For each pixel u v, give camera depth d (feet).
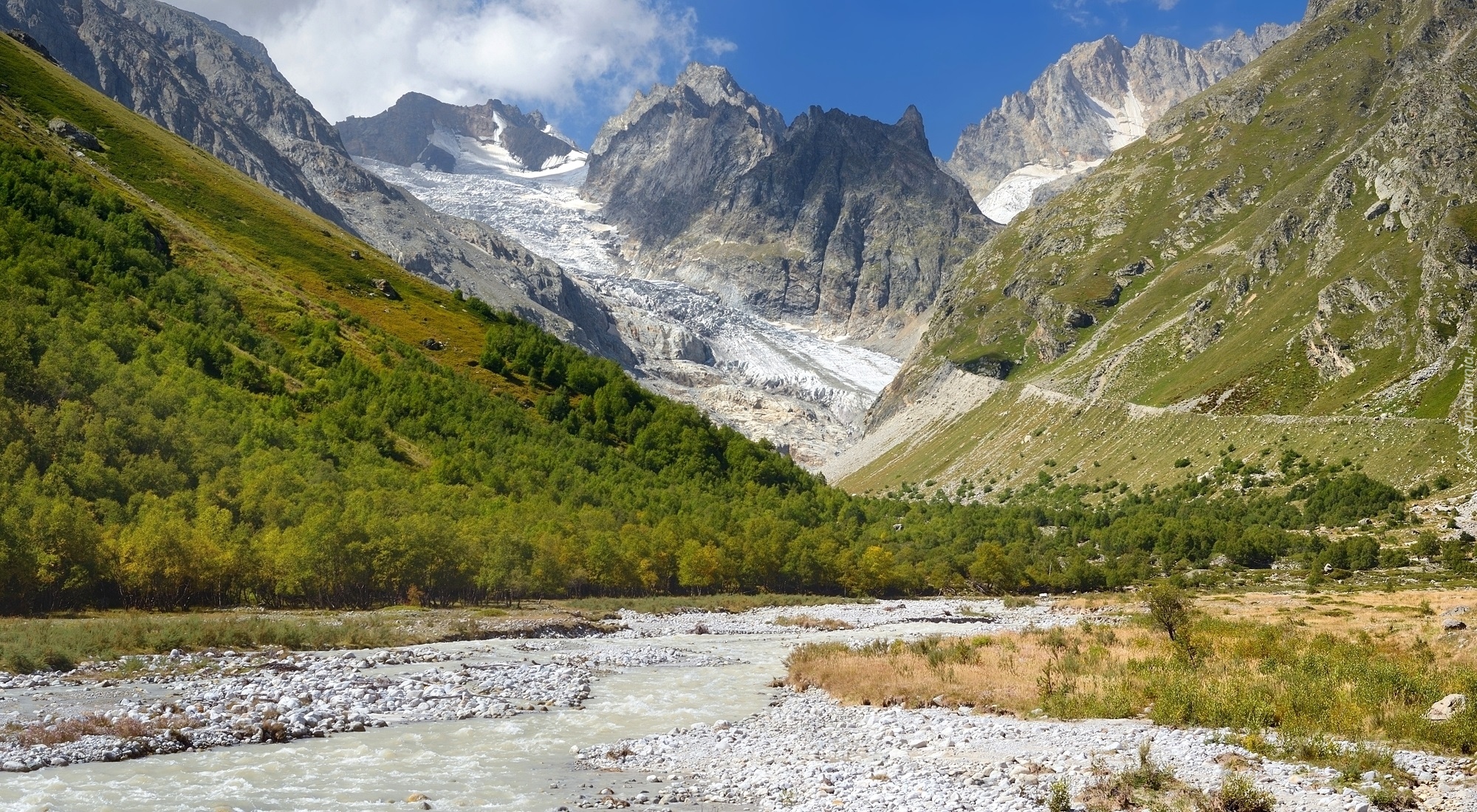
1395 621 280.92
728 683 211.20
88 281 598.34
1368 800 95.40
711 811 103.96
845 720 157.07
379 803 106.63
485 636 306.35
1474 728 116.78
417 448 591.78
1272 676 163.43
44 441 369.09
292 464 456.04
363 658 230.27
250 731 141.38
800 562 569.64
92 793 108.68
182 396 473.67
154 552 319.06
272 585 359.05
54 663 199.11
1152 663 184.55
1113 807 97.55
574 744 142.10
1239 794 95.30
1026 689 172.04
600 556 476.13
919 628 367.45
